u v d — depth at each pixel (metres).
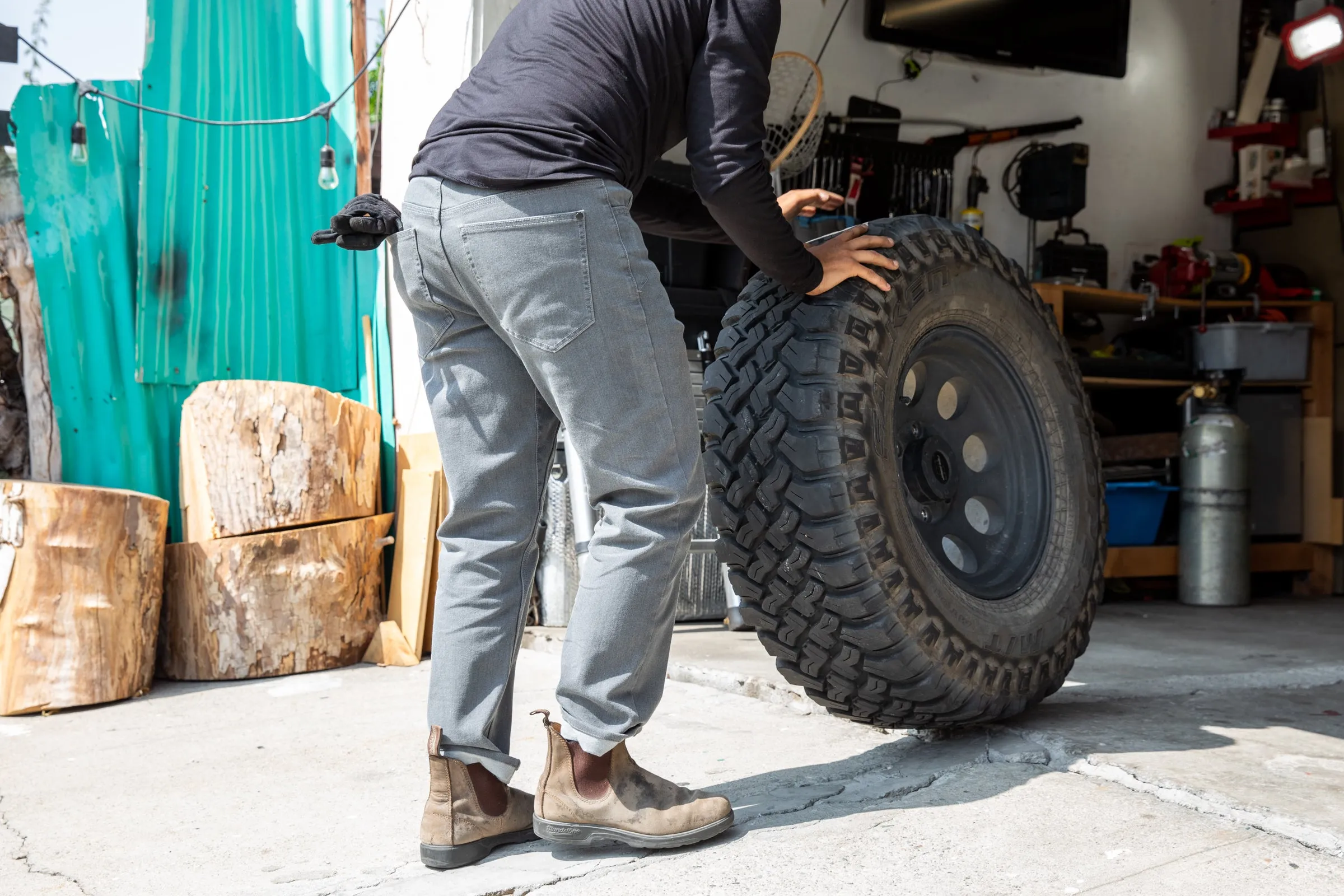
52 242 3.00
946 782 1.59
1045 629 1.83
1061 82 4.75
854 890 1.19
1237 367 4.29
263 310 3.22
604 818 1.31
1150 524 4.29
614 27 1.27
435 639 1.37
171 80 3.11
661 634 1.32
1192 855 1.27
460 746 1.33
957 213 4.59
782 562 1.56
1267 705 2.06
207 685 2.73
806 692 1.73
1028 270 4.68
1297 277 4.71
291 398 2.83
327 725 2.21
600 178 1.24
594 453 1.28
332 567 2.88
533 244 1.22
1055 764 1.65
